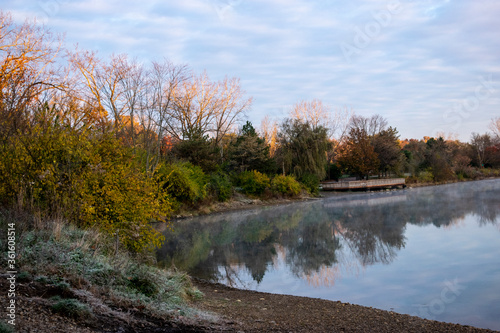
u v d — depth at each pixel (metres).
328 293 11.14
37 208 8.72
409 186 64.25
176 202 28.22
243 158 42.53
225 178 37.62
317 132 51.00
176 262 14.70
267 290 11.34
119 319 5.56
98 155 9.91
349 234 21.94
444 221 25.91
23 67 15.41
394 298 10.68
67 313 5.07
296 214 31.27
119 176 10.20
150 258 11.82
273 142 63.88
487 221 25.27
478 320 8.91
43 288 5.70
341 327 7.24
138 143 28.14
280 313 8.23
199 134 43.47
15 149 9.06
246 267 14.27
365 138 58.22
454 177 74.62
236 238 20.44
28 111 11.08
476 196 42.84
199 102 45.97
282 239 20.38
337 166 59.34
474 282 12.18
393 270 13.95
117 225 10.04
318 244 19.02
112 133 10.80
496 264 14.41
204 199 32.22
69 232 8.49
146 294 7.30
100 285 6.74
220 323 6.61
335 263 15.06
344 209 34.53
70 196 9.39
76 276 6.52
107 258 8.11
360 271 13.82
